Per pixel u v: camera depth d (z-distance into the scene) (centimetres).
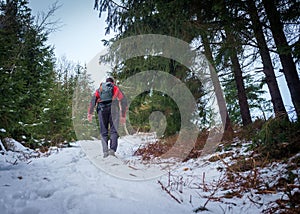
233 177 310
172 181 328
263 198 235
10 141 800
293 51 386
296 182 245
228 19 456
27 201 221
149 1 585
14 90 519
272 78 584
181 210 217
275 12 434
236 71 691
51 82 1348
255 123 579
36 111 1038
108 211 201
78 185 281
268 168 305
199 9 492
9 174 320
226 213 212
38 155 662
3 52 547
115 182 307
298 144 325
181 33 596
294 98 429
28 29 1013
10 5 873
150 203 229
